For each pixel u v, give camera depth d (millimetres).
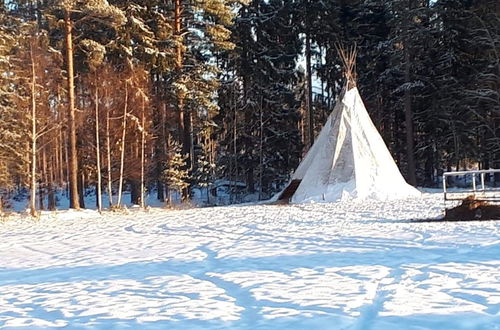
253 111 33562
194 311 5797
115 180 28672
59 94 25906
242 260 9016
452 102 31766
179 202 29594
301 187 24359
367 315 5316
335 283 6816
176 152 29484
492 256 8195
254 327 5098
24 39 23984
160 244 11719
